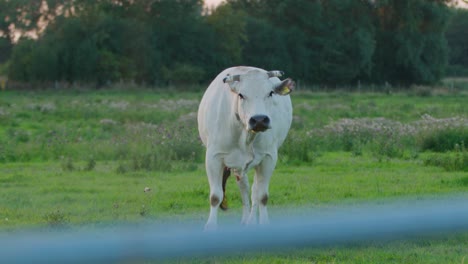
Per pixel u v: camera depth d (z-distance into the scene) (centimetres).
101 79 6862
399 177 1730
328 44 7781
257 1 8388
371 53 7856
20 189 1581
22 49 6894
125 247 654
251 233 746
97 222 1148
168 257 718
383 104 4728
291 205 1317
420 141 2403
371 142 2394
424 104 4844
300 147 2111
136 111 3681
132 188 1580
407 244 998
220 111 1092
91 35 6912
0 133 2873
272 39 7769
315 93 6303
